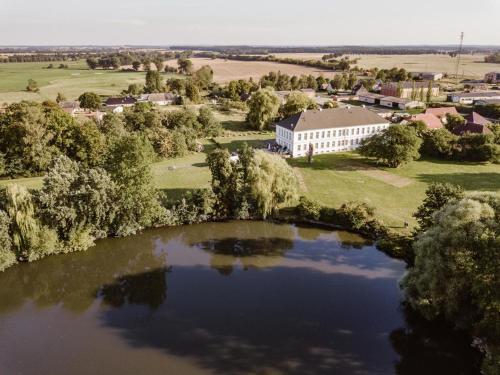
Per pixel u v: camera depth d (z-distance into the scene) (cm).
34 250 5525
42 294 4962
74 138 8700
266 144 11250
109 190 5872
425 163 9631
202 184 8006
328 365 3800
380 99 18112
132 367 3756
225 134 12469
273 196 6738
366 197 7500
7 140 8306
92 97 16100
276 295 4859
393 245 5791
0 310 4647
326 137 10381
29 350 3984
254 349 3997
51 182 5572
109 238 6206
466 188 8025
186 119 11950
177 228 6562
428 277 3988
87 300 4844
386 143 9131
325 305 4656
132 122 11600
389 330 4259
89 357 3888
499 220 3906
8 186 5419
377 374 3703
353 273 5306
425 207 5459
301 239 6250
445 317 4234
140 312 4591
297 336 4169
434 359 3881
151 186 6312
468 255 3725
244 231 6531
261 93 12925
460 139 9981
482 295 3625
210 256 5797
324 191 7781
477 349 3972
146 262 5650
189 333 4225
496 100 17388
